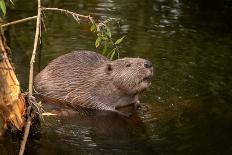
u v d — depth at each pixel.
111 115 8.30
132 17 12.08
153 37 11.09
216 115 8.02
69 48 10.45
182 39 11.05
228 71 9.61
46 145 7.05
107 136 7.41
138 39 10.95
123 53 10.26
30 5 12.47
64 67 8.96
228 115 8.02
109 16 12.04
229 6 13.11
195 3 13.19
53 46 10.48
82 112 8.38
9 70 7.01
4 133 7.18
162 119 7.94
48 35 10.98
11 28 11.19
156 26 11.66
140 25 11.66
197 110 8.18
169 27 11.66
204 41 11.02
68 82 8.83
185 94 8.72
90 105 8.64
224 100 8.51
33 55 6.90
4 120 7.12
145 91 8.81
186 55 10.29
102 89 8.63
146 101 8.52
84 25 11.61
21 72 9.30
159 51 10.41
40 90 8.87
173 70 9.59
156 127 7.70
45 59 9.90
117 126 7.79
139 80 8.36
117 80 8.49
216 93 8.75
